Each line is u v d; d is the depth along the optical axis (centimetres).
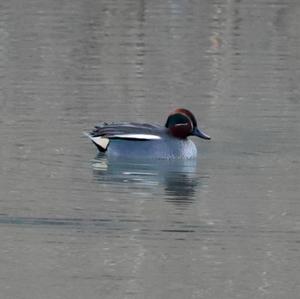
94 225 1459
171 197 1572
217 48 2459
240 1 2855
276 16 2723
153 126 1805
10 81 2184
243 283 1298
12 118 1936
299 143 1844
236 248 1395
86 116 1966
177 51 2438
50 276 1311
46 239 1412
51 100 2061
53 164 1714
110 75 2247
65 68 2291
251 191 1597
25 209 1512
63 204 1534
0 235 1421
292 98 2095
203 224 1467
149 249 1386
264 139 1861
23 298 1254
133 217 1491
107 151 1777
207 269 1332
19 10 2767
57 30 2594
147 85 2173
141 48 2456
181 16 2723
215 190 1606
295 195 1580
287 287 1291
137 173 1695
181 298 1261
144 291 1273
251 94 2120
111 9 2781
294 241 1412
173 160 1761
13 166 1695
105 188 1608
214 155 1783
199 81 2211
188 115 1791
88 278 1306
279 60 2370
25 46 2461
